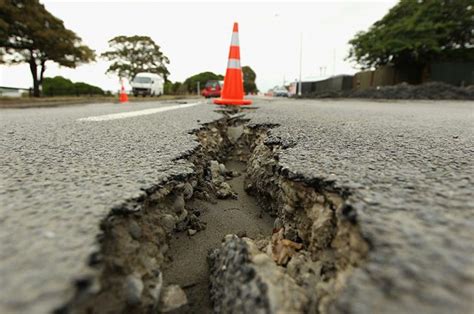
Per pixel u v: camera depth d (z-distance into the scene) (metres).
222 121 3.58
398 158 1.48
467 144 1.87
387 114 4.45
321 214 1.05
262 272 0.85
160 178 1.23
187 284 1.02
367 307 0.56
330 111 4.97
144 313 0.79
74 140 2.06
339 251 0.86
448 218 0.81
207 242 1.30
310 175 1.20
